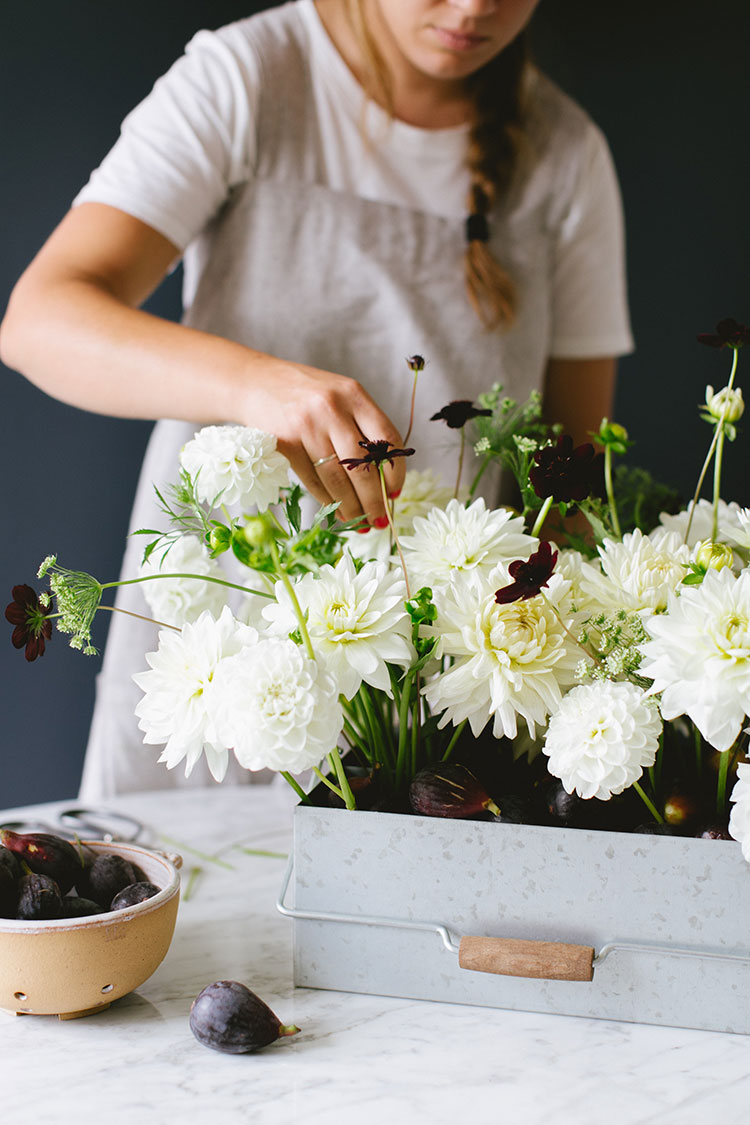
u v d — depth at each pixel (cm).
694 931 64
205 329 138
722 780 66
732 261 215
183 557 79
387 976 69
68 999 64
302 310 136
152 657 66
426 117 138
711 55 209
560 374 166
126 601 142
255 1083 60
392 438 80
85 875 72
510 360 143
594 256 156
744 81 209
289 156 135
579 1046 64
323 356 137
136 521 144
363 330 138
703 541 72
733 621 59
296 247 136
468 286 140
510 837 66
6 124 187
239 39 131
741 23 207
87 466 195
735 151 211
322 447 81
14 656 196
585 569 71
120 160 127
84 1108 57
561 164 147
